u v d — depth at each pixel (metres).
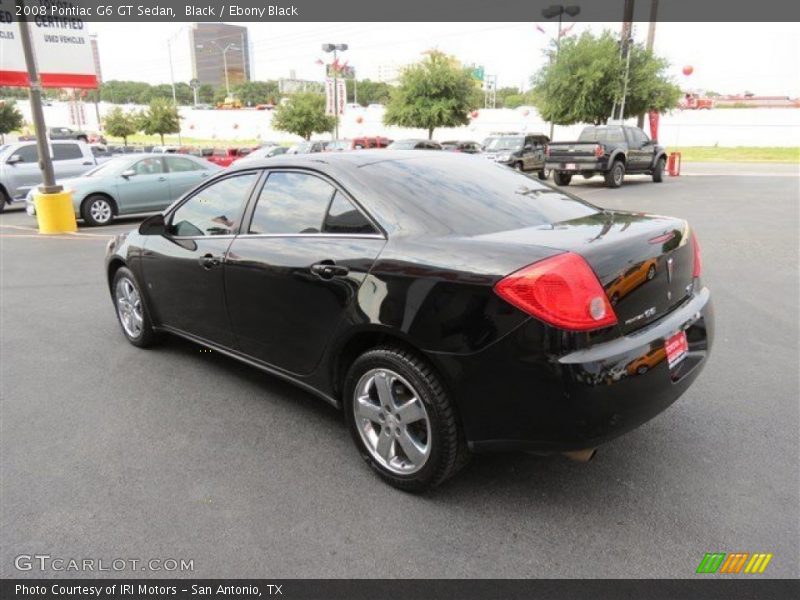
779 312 5.59
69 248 10.02
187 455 3.31
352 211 3.09
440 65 33.00
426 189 3.13
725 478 2.95
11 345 5.17
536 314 2.35
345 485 2.99
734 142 44.31
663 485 2.91
